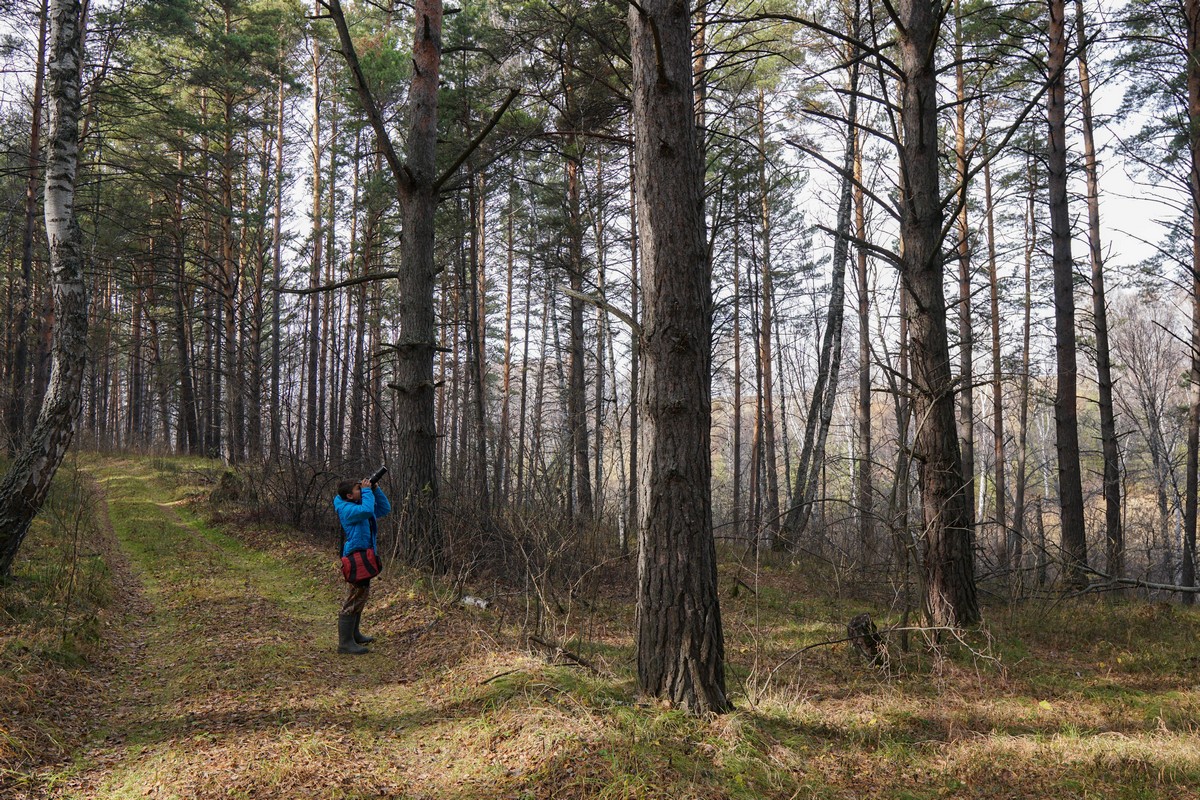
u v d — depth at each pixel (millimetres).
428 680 5887
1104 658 7602
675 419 4984
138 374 32781
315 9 23797
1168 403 26375
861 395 15984
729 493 33781
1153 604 10000
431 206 10508
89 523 11383
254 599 8492
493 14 16141
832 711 5762
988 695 6348
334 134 25250
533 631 7094
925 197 8445
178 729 4656
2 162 18844
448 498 10961
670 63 5176
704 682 4879
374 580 9148
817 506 19500
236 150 24750
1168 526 20250
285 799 3672
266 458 16766
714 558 5090
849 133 15914
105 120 18188
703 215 5293
